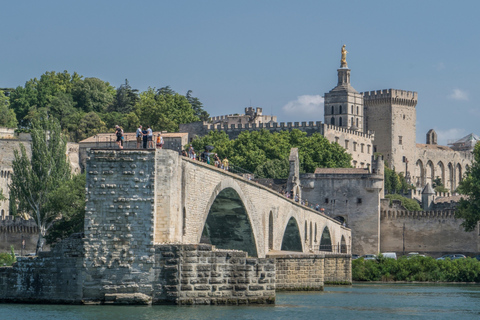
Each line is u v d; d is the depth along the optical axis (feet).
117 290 269.85
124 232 271.49
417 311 335.88
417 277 577.43
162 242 273.95
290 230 526.98
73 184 462.60
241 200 371.56
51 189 469.57
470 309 347.56
